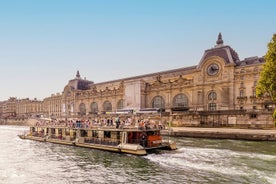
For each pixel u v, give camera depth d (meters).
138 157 27.17
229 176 19.28
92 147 34.84
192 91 83.81
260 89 37.50
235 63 75.31
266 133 41.56
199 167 22.19
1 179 19.77
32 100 193.12
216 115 59.03
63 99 142.50
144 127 31.12
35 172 21.81
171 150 31.38
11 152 33.25
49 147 37.62
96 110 120.88
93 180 19.00
